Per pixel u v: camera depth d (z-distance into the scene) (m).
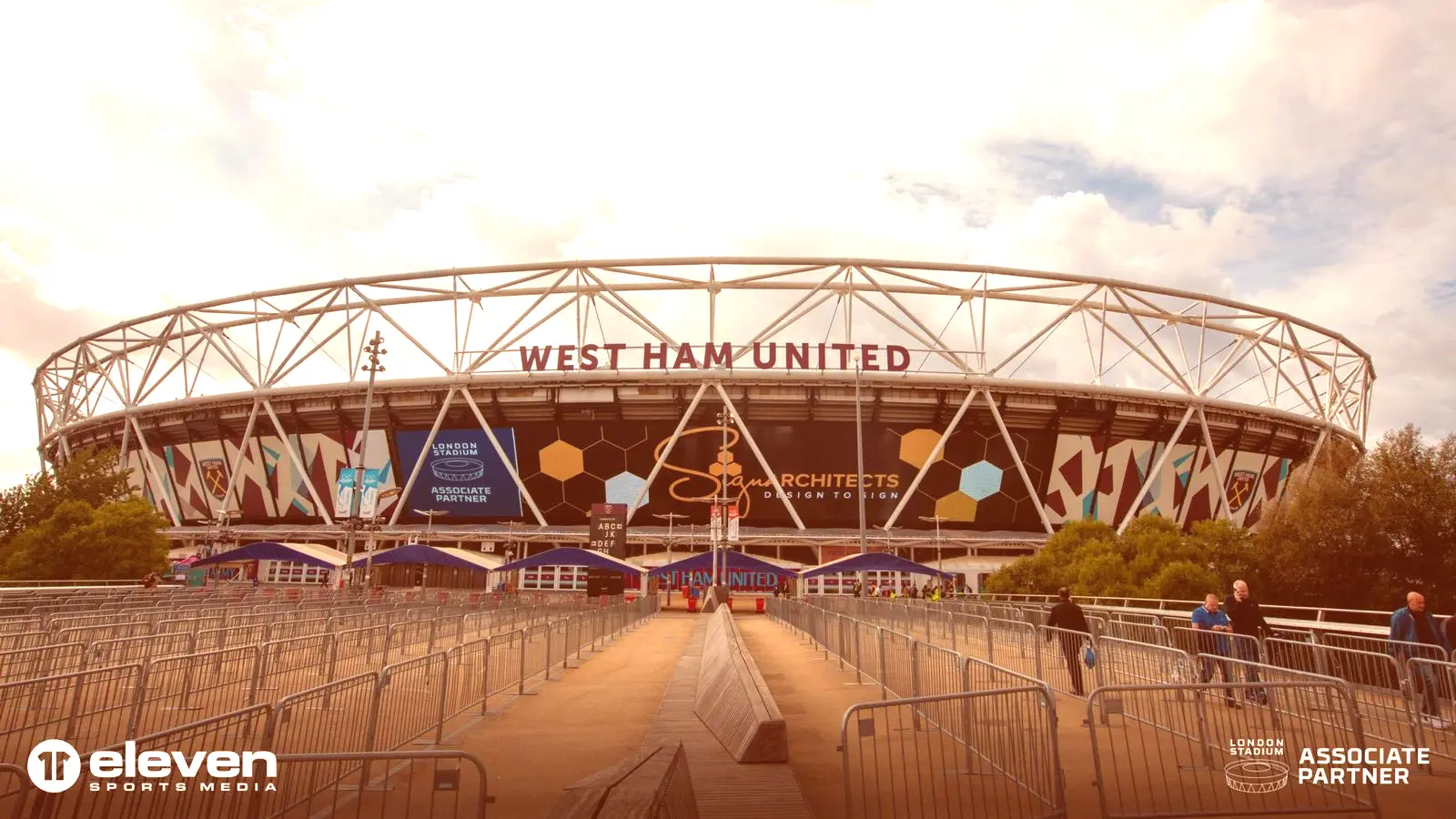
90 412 90.62
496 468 73.12
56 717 10.95
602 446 71.75
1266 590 35.41
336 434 75.50
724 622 20.48
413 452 74.19
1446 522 31.14
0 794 6.53
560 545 72.69
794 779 7.73
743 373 68.31
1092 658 14.05
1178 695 10.52
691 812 5.45
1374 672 12.58
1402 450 33.62
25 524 51.66
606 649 25.55
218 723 7.03
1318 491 34.56
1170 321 76.69
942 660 12.07
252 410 75.25
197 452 81.38
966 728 8.15
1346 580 32.94
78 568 46.47
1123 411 70.38
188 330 81.00
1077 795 8.41
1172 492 75.31
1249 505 79.25
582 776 9.38
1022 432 71.44
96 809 6.02
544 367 70.56
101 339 86.06
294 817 7.35
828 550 72.19
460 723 12.80
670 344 70.44
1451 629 12.31
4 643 17.58
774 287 72.31
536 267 72.44
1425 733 11.07
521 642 16.22
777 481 71.06
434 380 70.75
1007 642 20.09
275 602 34.16
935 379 67.88
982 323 71.75
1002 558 72.88
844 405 69.19
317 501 78.12
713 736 10.12
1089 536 47.19
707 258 71.31
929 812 7.57
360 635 20.09
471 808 7.99
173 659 11.63
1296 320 76.81
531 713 13.73
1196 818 7.68
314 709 8.64
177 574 63.16
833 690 15.93
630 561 71.19
